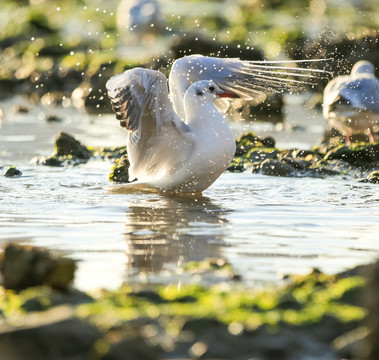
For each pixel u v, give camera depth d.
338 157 16.08
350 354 5.89
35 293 6.97
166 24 37.44
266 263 8.36
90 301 6.89
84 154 17.05
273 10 41.56
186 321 6.31
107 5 45.47
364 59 27.89
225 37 32.53
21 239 9.41
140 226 10.22
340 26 35.00
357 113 17.56
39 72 30.80
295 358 5.88
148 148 12.59
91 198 12.27
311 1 41.81
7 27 38.50
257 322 6.31
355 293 6.95
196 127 12.42
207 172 12.45
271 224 10.38
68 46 34.19
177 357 5.86
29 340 5.71
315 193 12.80
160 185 12.55
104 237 9.58
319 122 23.55
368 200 12.17
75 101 28.44
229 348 5.95
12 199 12.03
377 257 8.62
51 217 10.73
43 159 16.19
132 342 5.70
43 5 44.56
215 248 9.04
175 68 13.58
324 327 6.35
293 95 28.36
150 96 11.98
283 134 21.19
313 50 28.73
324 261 8.45
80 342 5.78
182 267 8.12
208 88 12.52
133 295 7.02
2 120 23.69
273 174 14.88
